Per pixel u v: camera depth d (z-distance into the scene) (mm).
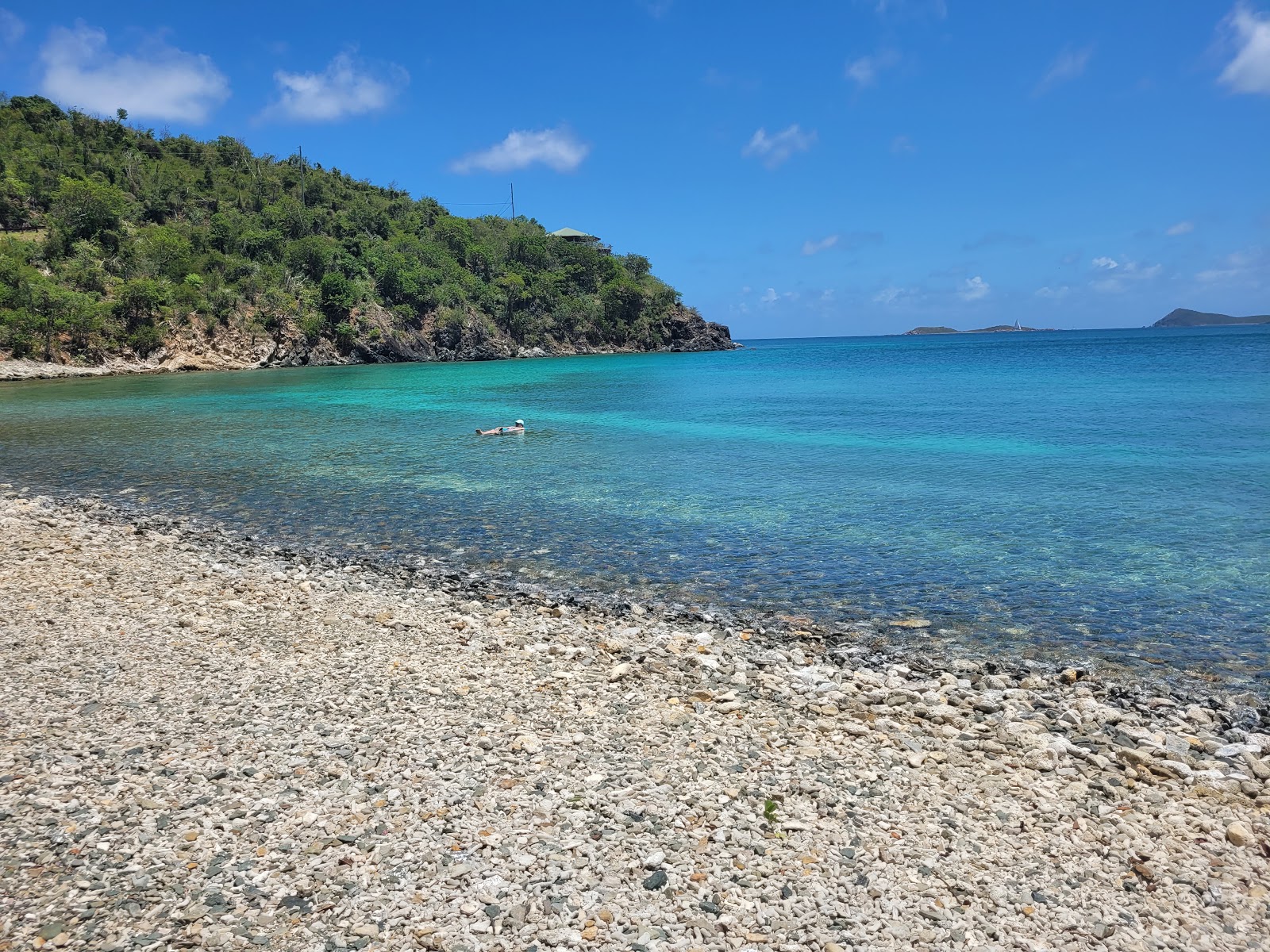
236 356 107125
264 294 113875
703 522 19375
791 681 10234
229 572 15273
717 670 10562
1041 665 10945
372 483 24781
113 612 12570
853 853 6477
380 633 11852
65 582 14250
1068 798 7438
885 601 13633
